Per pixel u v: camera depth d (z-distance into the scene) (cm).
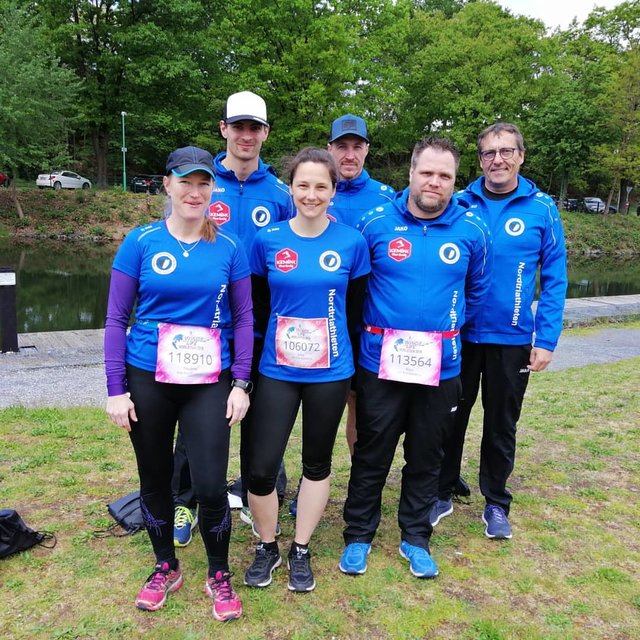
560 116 2945
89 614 225
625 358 733
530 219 278
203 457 217
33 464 355
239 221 282
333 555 272
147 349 217
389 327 251
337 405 237
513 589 250
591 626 228
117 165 3406
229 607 224
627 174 2884
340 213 311
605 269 2219
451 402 259
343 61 2231
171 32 2430
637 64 2778
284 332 234
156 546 235
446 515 315
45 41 2317
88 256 1933
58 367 608
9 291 652
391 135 3039
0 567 252
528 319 282
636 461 390
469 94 2848
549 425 459
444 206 248
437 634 221
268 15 2178
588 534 297
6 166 2358
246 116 264
